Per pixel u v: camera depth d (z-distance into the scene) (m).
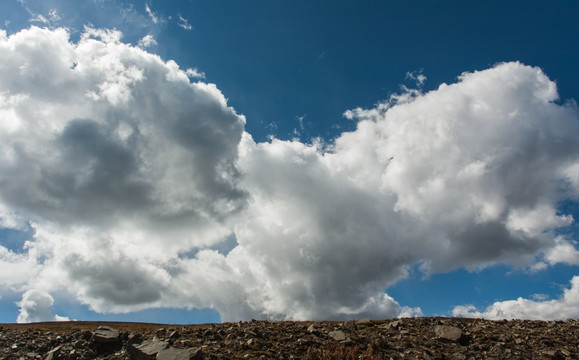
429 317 27.66
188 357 16.50
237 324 26.89
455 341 20.41
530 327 23.47
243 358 17.25
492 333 21.77
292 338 21.02
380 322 26.78
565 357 17.47
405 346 19.86
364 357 16.27
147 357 17.08
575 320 25.38
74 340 20.19
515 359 17.53
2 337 21.11
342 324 25.42
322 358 16.38
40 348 19.11
